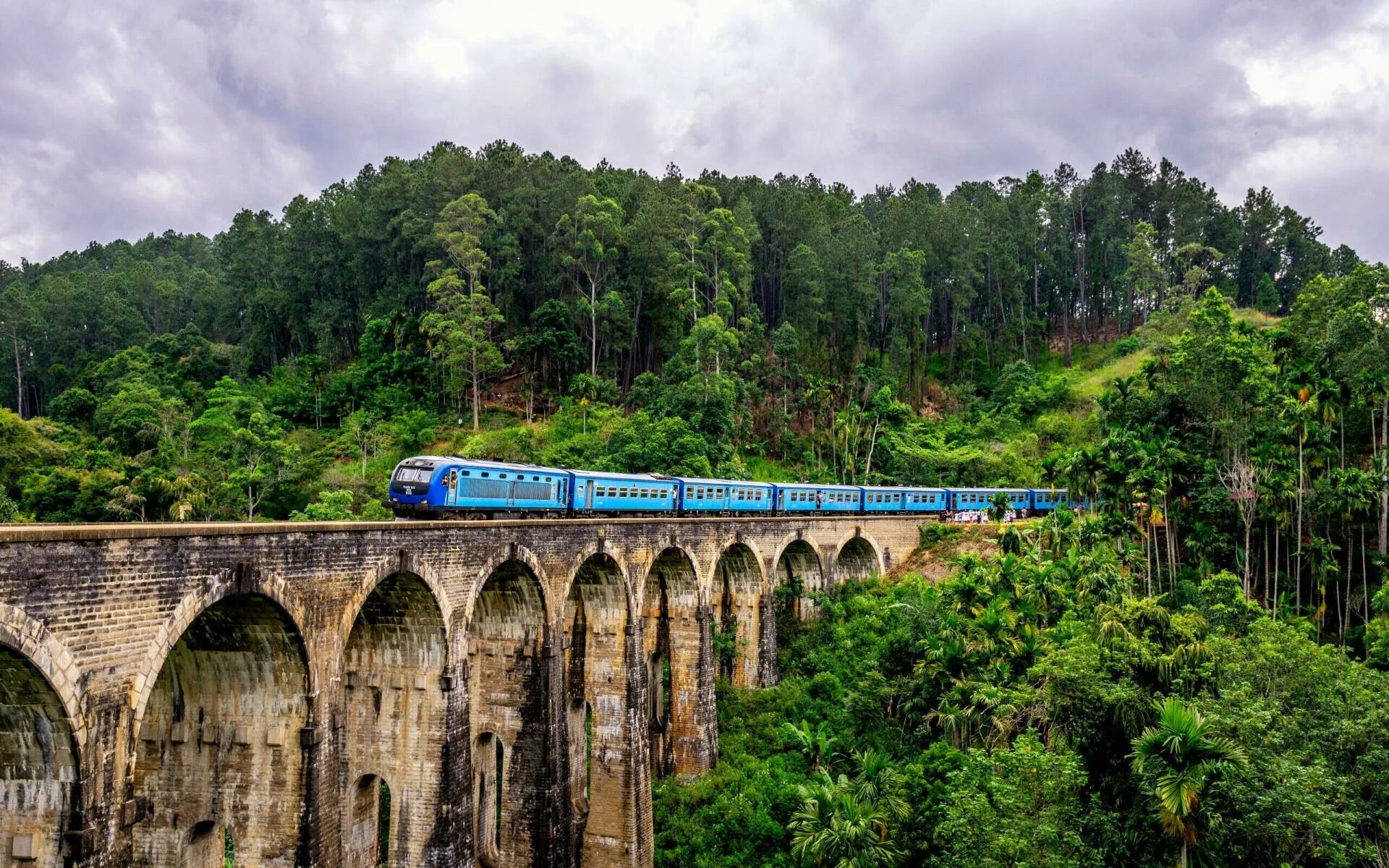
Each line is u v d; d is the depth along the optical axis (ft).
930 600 192.54
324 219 397.60
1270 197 466.70
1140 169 457.27
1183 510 209.15
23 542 54.54
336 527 82.89
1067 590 167.53
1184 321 336.70
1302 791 84.79
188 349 389.39
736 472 273.75
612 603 142.10
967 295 387.14
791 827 129.70
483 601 123.85
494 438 282.36
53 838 59.36
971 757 104.06
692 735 166.40
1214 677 111.04
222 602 76.59
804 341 358.02
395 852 101.04
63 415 313.94
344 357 371.56
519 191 337.93
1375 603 172.45
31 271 616.80
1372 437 215.92
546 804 121.39
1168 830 86.28
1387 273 233.35
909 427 335.26
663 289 322.75
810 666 195.31
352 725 102.83
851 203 469.98
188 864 83.87
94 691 59.57
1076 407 345.92
